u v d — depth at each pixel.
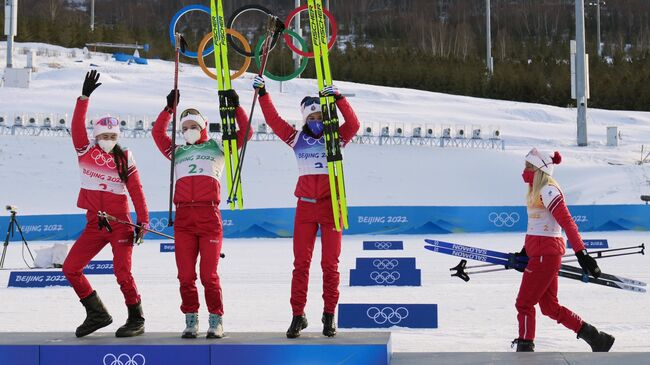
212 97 53.12
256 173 37.12
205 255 7.97
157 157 38.16
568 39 129.88
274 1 145.88
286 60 71.12
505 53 105.06
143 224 8.32
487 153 40.66
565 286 15.98
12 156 37.34
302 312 7.97
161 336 8.06
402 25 131.62
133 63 71.12
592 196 34.38
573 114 58.75
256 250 23.84
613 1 140.75
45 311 13.15
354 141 42.38
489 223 28.91
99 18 144.38
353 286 16.11
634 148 44.97
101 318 8.14
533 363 6.98
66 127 40.88
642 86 68.69
